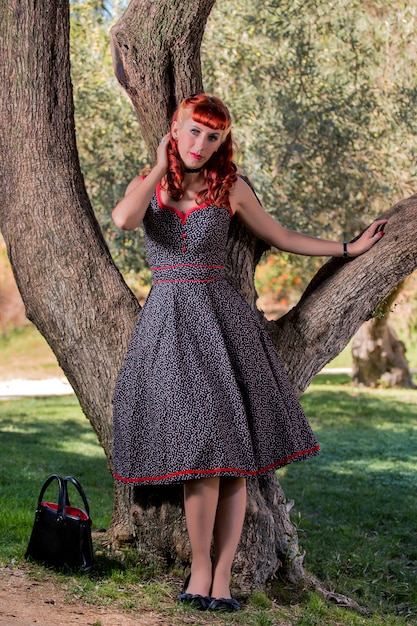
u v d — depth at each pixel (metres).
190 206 3.49
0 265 20.22
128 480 3.40
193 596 3.43
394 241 3.88
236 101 8.48
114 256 9.87
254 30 8.52
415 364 19.48
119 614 3.29
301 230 9.15
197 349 3.41
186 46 3.91
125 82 3.97
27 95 3.84
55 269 3.80
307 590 3.98
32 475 7.25
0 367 18.83
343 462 8.95
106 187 9.30
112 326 3.82
